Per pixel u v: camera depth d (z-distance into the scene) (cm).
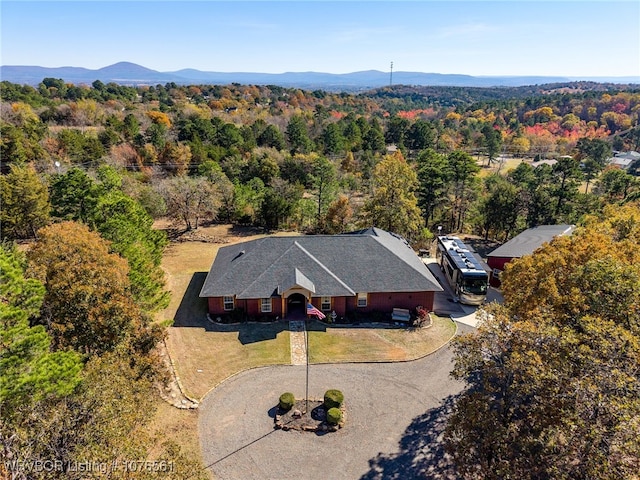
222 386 2652
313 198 7025
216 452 2158
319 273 3506
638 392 1462
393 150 11725
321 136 11119
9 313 1614
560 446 1468
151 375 2270
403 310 3494
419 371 2844
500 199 5900
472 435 1691
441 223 6712
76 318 2228
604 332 1703
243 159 8675
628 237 3078
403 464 2109
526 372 1647
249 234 5741
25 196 4662
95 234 2641
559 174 6238
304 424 2334
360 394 2608
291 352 3011
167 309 3559
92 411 1616
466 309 3769
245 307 3419
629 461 1331
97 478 1454
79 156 7150
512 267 2783
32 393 1570
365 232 4275
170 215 6009
